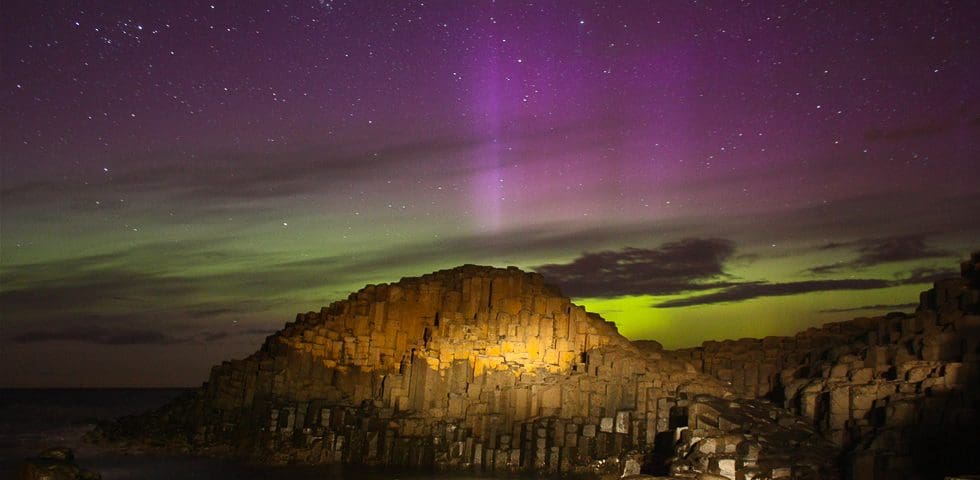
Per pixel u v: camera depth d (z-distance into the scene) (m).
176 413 64.94
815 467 41.50
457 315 61.53
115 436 64.00
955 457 39.47
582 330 58.84
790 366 55.25
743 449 42.91
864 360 48.53
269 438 58.72
